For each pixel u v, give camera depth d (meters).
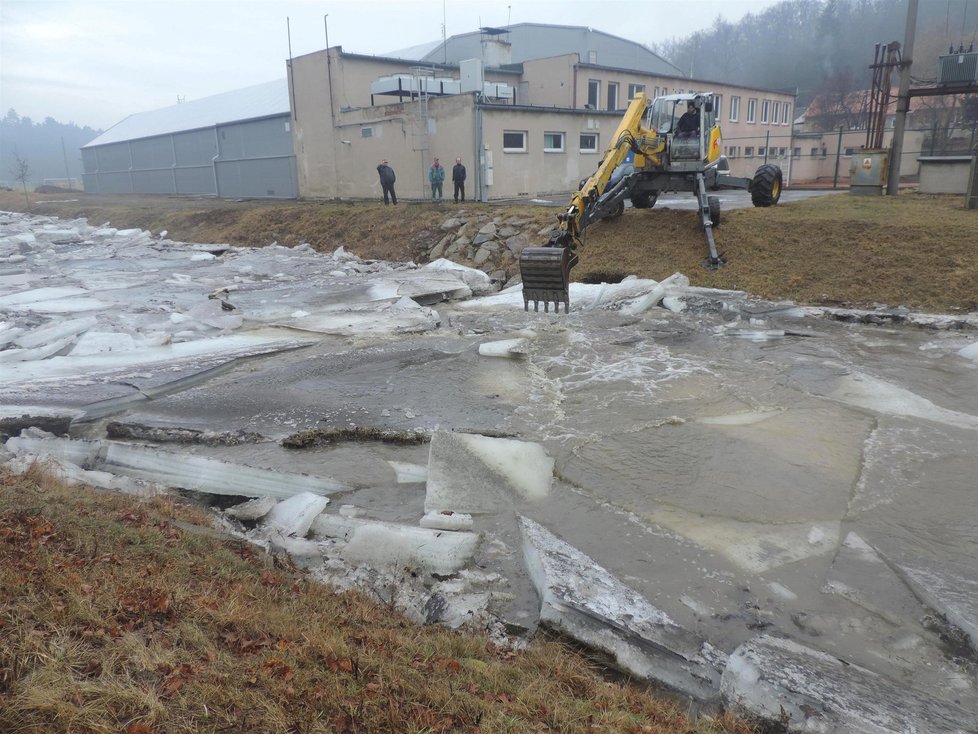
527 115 25.53
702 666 4.24
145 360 10.48
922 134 38.59
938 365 9.70
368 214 21.83
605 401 8.74
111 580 3.97
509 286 15.84
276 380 9.77
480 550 5.74
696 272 14.14
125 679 3.14
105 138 52.88
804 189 29.92
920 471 6.78
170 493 6.73
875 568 5.35
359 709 3.28
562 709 3.58
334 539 5.87
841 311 12.05
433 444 7.27
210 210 27.73
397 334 12.17
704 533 5.88
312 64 28.92
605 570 5.26
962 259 12.48
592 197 12.72
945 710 3.88
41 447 7.57
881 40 62.22
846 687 3.93
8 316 12.69
